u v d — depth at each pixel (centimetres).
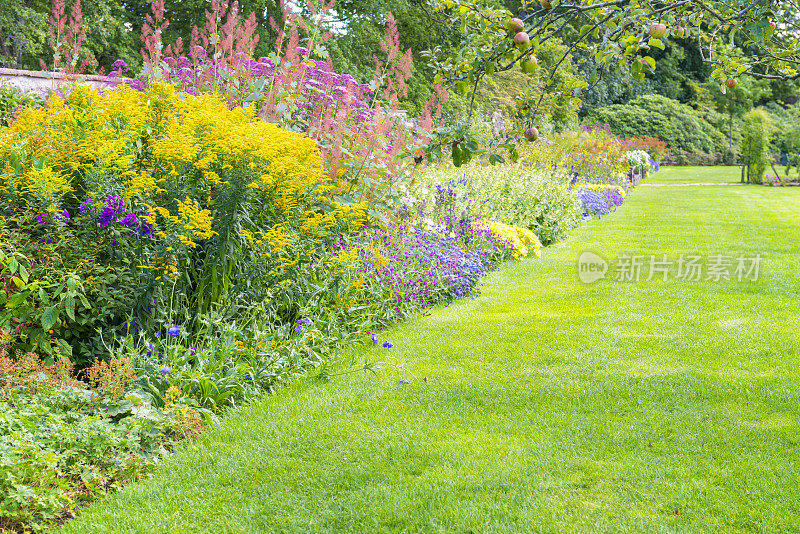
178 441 347
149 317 420
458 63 288
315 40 681
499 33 274
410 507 285
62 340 389
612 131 3938
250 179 459
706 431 355
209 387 387
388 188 641
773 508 279
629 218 1394
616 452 333
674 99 4528
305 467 321
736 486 297
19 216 406
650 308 626
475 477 309
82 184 447
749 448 335
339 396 411
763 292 684
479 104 1873
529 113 307
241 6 1859
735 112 4462
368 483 306
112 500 290
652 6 276
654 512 278
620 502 286
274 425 367
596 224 1308
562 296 686
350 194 604
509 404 397
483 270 794
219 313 446
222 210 450
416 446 341
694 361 471
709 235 1110
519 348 507
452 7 277
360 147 621
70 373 392
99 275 405
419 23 2167
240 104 628
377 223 634
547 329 558
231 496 295
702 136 4403
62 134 446
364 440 349
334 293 526
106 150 424
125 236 423
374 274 578
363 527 272
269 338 439
